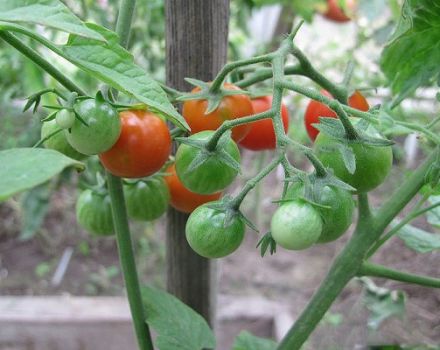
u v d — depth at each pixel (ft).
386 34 2.39
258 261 3.42
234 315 2.75
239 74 1.13
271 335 2.74
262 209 3.72
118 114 0.84
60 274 3.33
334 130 0.83
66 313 2.74
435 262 1.78
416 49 1.14
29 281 3.26
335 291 1.02
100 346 2.75
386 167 0.88
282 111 1.10
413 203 1.88
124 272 1.06
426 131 0.99
